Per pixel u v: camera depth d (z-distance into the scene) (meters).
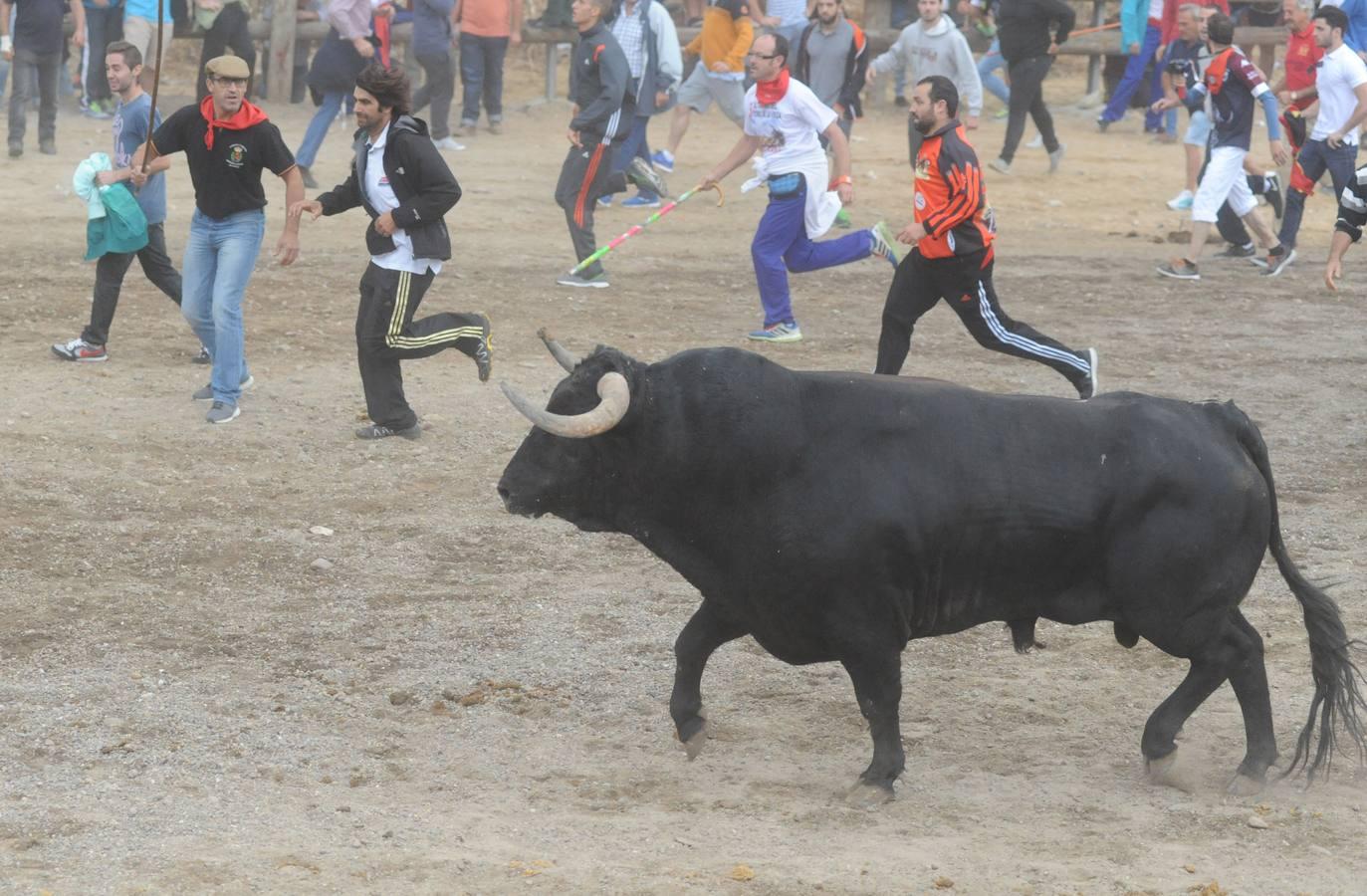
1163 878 12.66
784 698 16.22
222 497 21.45
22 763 14.13
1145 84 60.88
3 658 16.34
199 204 24.16
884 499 13.24
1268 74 58.78
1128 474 13.56
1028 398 13.88
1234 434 14.02
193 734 14.85
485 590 18.83
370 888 12.07
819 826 13.52
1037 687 16.59
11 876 12.06
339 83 44.53
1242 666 14.23
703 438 13.26
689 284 36.69
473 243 39.88
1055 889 12.38
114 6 52.59
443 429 24.84
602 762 14.76
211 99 23.64
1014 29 49.47
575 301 34.31
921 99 23.38
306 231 40.56
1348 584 19.39
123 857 12.46
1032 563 13.67
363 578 19.05
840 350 30.55
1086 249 42.03
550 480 13.52
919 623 13.84
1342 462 24.52
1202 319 34.38
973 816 13.78
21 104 46.62
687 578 13.97
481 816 13.50
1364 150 54.56
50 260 35.88
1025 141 56.25
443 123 51.31
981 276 23.83
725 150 53.41
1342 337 32.81
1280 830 13.62
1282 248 38.91
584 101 35.25
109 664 16.34
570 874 12.36
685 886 12.20
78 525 20.12
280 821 13.23
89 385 26.25
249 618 17.75
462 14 53.25
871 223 42.81
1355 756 15.20
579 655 17.09
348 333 30.86
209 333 24.84
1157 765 14.35
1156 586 13.62
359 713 15.52
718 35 47.25
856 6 70.38
